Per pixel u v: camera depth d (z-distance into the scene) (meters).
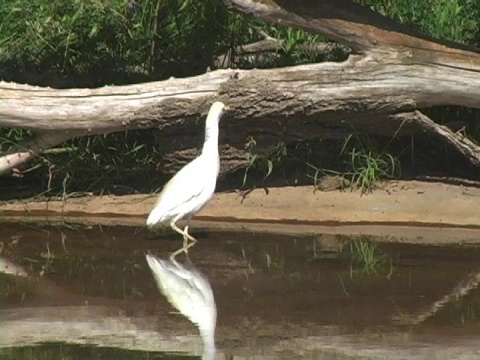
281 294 10.29
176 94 13.66
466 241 12.52
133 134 15.01
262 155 14.02
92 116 13.81
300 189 14.20
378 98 13.46
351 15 13.39
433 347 8.62
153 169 14.90
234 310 9.78
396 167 14.34
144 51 15.76
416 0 16.25
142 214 14.09
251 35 16.03
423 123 13.75
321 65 13.50
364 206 13.72
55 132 14.04
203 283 10.75
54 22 16.03
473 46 14.20
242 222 13.61
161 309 9.83
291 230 13.20
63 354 8.44
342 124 13.87
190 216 12.51
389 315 9.59
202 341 8.84
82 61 15.70
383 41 13.37
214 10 15.42
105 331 9.16
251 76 13.50
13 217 14.09
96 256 11.95
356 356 8.36
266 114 13.56
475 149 13.86
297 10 13.30
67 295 10.34
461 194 13.89
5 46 16.08
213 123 12.52
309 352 8.52
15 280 10.91
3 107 13.81
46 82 15.30
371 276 10.92
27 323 9.39
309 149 14.67
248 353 8.46
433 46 13.44
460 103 13.62
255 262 11.58
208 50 15.67
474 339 8.87
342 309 9.77
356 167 14.25
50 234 13.11
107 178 14.86
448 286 10.56
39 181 15.22
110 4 15.79
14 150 14.36
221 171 14.09
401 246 12.27
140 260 11.72
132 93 13.80
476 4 16.05
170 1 15.55
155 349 8.55
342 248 12.21
